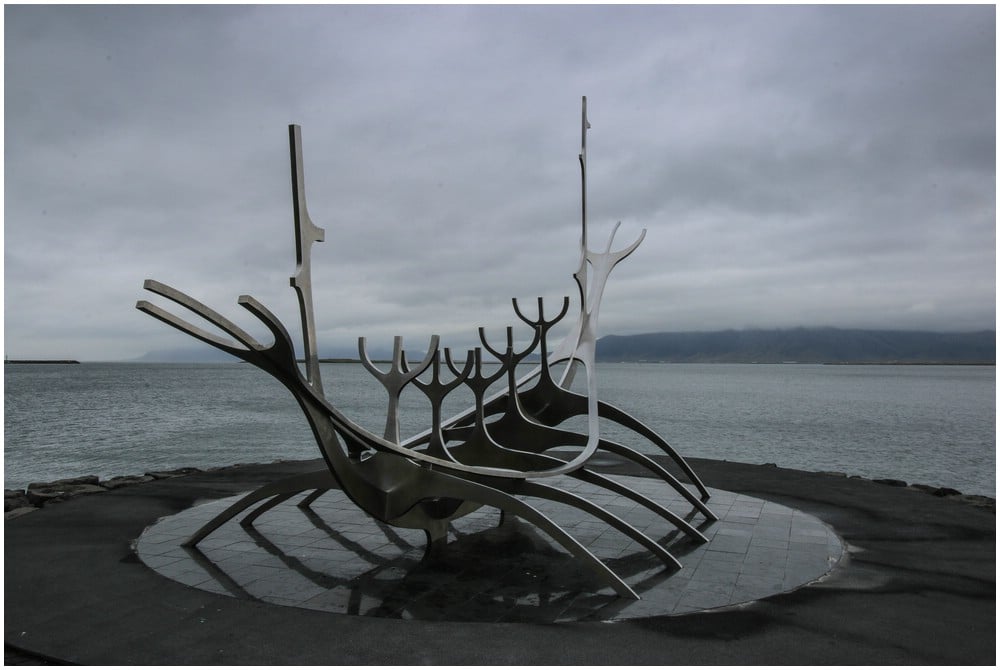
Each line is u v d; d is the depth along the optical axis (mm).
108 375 154125
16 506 13273
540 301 12117
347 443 9008
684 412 50219
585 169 13570
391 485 9016
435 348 9312
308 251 8266
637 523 11539
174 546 9984
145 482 15211
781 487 14617
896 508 12672
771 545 10148
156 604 7602
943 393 80938
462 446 10312
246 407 54062
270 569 8898
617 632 6871
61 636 6738
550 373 12227
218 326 7039
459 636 6742
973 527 11289
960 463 25891
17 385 95250
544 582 8430
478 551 9797
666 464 17562
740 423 41375
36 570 8836
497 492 8633
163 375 155250
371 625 6996
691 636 6781
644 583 8383
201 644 6539
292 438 32406
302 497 13484
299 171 8133
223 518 9984
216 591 8055
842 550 9914
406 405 57812
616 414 12938
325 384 112375
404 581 8461
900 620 7227
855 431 37031
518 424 11258
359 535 10633
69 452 27406
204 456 26422
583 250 13289
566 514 12195
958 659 6289
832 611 7480
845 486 14727
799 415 47594
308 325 8148
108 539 10375
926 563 9305
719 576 8672
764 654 6367
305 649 6430
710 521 11672
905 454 28172
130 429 36438
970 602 7789
